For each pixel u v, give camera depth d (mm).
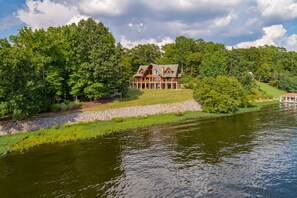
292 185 20094
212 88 61125
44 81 46281
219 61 96438
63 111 48250
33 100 39625
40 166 25766
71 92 53156
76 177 22797
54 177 22906
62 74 53188
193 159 26734
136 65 109688
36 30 47812
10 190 20547
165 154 28672
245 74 89000
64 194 19609
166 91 80500
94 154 29281
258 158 26547
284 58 147500
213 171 23344
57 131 38906
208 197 18500
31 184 21562
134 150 30516
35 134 37219
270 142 32656
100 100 59625
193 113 57688
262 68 125125
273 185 20203
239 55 121375
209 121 49250
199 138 35594
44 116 43969
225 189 19719
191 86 88438
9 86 36750
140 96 70125
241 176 22078
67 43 53062
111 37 67812
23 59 37562
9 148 31812
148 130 41656
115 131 41094
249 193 18984
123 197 18875
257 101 86000
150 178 22203
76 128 40938
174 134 38375
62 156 28797
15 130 39094
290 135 36219
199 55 113312
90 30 59375
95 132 39344
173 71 90125
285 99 89062
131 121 47656
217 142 33219
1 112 35781
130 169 24422
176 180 21594
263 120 49281
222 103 57781
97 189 20312
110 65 54250
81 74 53594
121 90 66125
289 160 25750
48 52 49062
